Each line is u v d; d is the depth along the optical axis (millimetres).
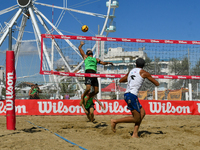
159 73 10406
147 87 13797
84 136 4520
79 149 3357
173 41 7410
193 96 11953
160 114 9680
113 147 3541
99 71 9516
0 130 4926
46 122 7047
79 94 10445
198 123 6855
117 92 11383
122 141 4004
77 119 8031
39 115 9195
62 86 10406
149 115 9469
